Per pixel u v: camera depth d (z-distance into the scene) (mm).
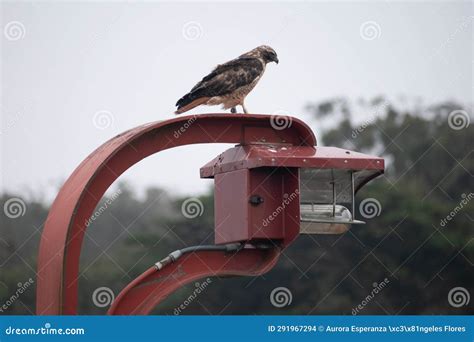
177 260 8305
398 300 22531
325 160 8492
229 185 8836
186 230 21766
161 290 8180
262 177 8641
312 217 8664
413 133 25469
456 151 25031
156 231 21844
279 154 8555
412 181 24797
